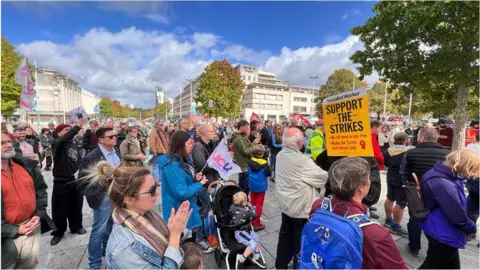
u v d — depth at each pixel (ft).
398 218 12.47
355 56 29.40
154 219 4.96
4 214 6.75
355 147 9.26
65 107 212.43
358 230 4.25
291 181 8.55
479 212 8.94
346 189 4.73
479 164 6.59
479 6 18.66
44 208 8.25
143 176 4.67
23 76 32.68
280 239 9.36
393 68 26.27
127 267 4.09
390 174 13.00
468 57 20.99
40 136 30.22
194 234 11.52
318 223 4.67
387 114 142.20
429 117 104.99
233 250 9.70
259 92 227.61
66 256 10.80
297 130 8.95
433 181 7.21
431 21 21.33
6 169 6.95
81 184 9.93
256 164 12.89
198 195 12.44
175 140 8.91
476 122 26.99
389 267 4.18
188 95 291.99
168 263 4.43
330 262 4.26
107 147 11.30
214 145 21.89
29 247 7.51
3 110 80.23
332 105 10.13
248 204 10.43
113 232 4.43
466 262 10.10
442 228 7.14
